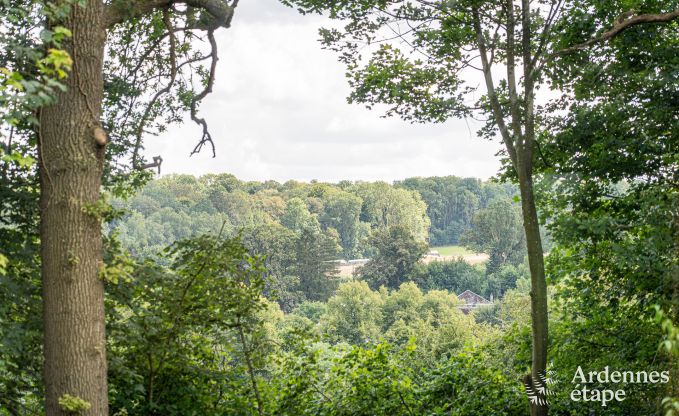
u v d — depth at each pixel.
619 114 10.11
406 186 126.19
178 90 10.46
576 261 11.40
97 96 7.15
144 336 8.73
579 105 10.60
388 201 114.50
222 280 9.14
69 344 6.88
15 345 7.09
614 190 10.70
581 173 10.55
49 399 6.92
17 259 7.85
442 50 10.62
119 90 9.59
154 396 9.26
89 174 7.05
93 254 7.04
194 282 9.13
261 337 9.54
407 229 81.19
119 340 8.47
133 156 9.55
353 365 10.80
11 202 8.02
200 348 9.66
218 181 117.19
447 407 10.91
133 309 8.52
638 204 9.98
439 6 10.16
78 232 6.95
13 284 7.39
